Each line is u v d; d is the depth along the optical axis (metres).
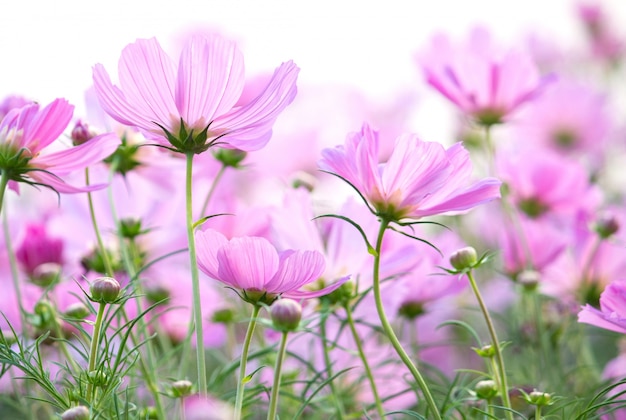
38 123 1.04
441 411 1.07
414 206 1.01
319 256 0.99
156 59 1.01
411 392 1.17
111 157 1.15
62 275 1.21
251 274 0.99
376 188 1.01
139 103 1.01
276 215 1.09
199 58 1.00
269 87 1.01
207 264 1.00
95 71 1.01
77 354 1.18
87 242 1.23
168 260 1.23
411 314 1.20
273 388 0.98
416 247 1.10
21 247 1.22
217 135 1.02
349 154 1.02
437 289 1.19
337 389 1.16
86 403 1.01
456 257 1.04
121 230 1.18
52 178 1.05
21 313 1.12
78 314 1.10
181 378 1.10
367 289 1.08
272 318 0.98
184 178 1.21
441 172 1.01
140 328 1.10
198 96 1.01
